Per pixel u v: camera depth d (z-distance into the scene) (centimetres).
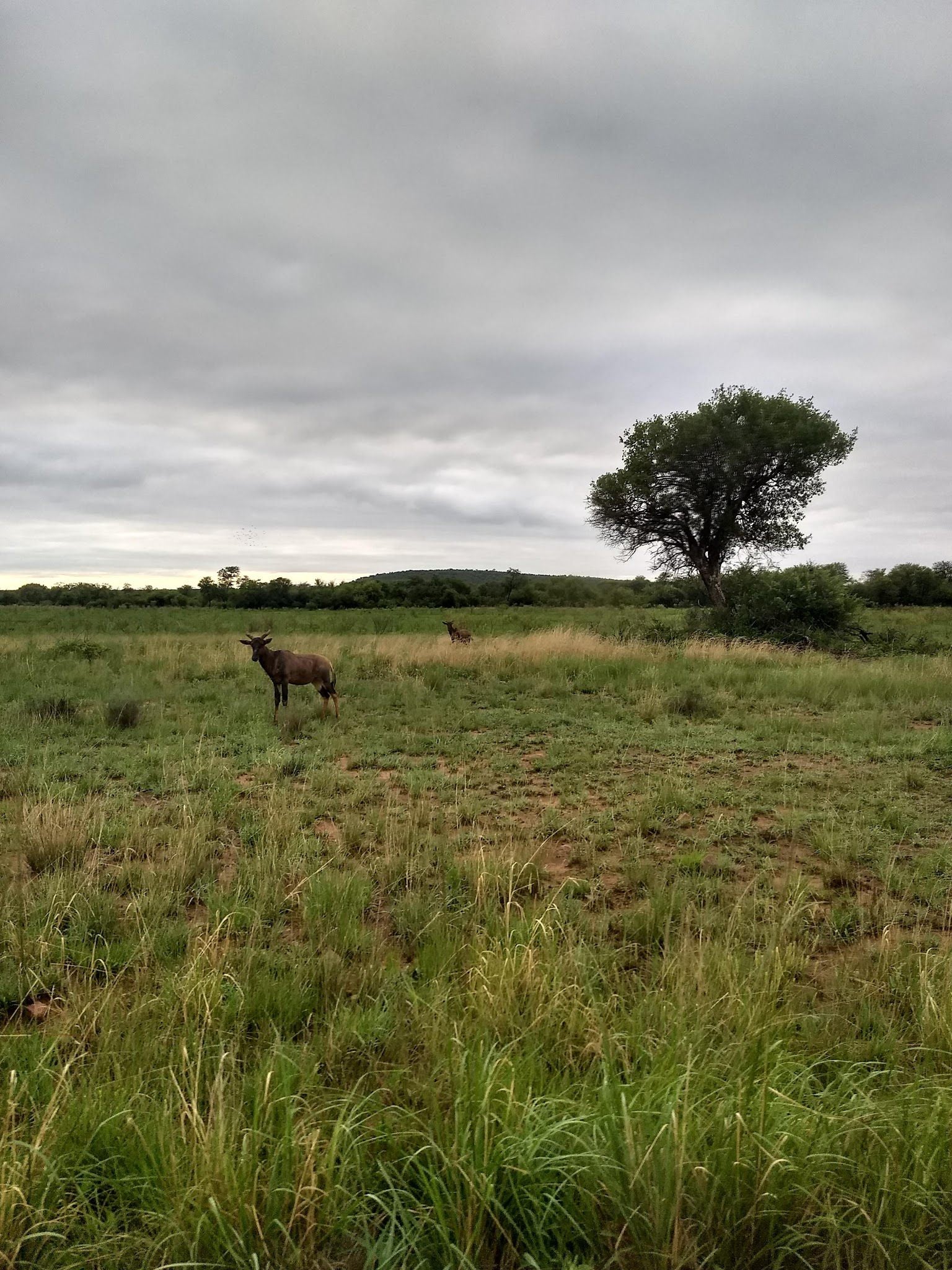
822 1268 195
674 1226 194
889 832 571
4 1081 270
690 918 417
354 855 541
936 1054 283
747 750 855
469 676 1459
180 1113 245
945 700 1138
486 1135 215
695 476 2631
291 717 985
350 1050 294
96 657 1722
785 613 2067
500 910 438
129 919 417
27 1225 203
